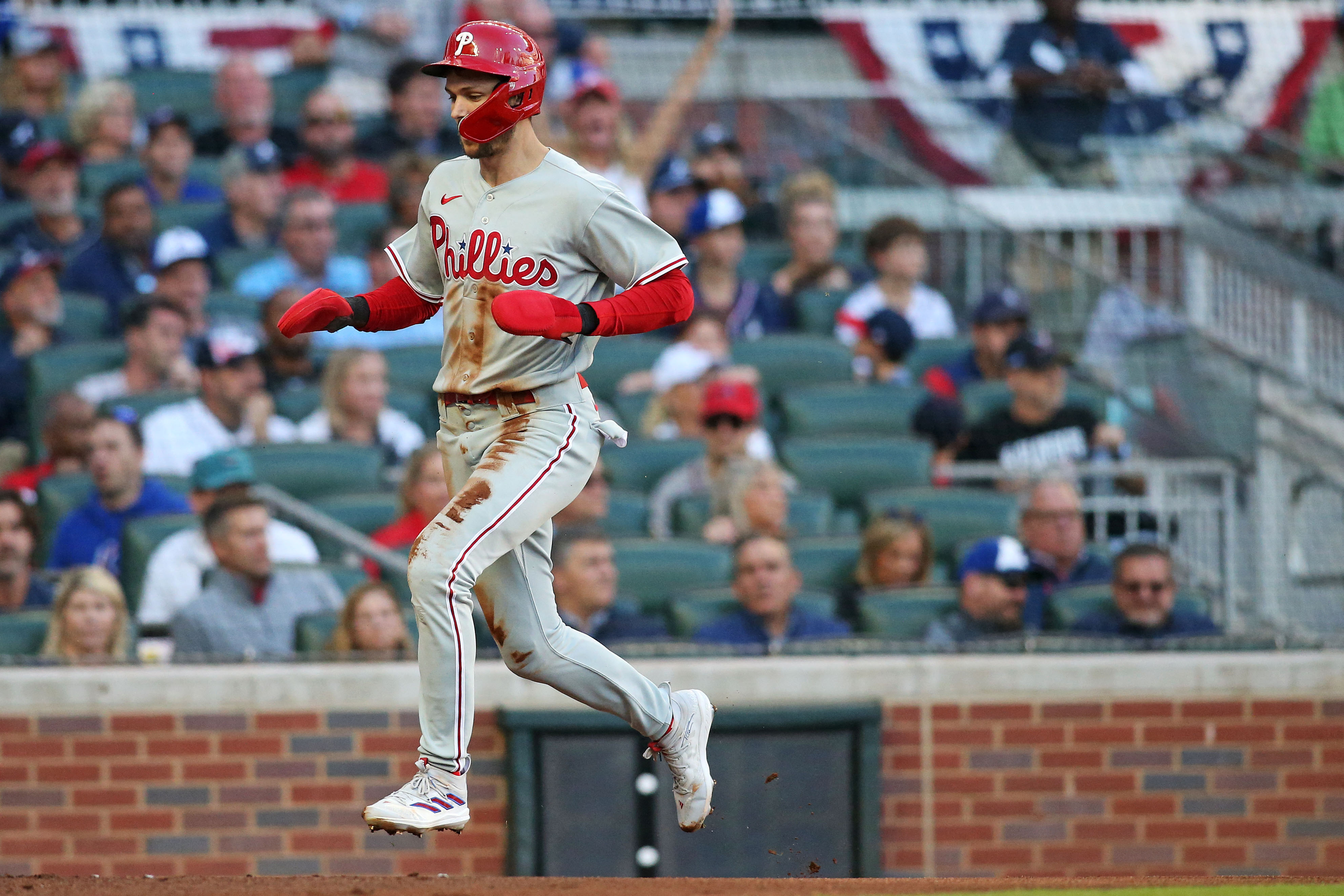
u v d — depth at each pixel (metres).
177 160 33.12
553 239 11.22
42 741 21.91
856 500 27.09
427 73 11.09
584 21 38.94
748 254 32.66
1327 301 33.31
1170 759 22.94
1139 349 30.92
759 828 22.70
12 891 11.81
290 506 24.44
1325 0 40.22
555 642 11.85
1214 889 12.45
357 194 33.44
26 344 28.69
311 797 22.17
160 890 11.87
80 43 38.22
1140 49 39.53
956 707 22.91
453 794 11.30
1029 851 22.88
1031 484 26.94
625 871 22.62
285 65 39.41
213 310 29.48
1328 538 27.38
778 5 39.16
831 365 29.72
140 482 24.86
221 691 22.06
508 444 11.41
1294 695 23.03
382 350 29.67
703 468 26.28
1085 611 24.28
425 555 11.05
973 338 30.31
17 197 33.41
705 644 23.27
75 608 22.62
